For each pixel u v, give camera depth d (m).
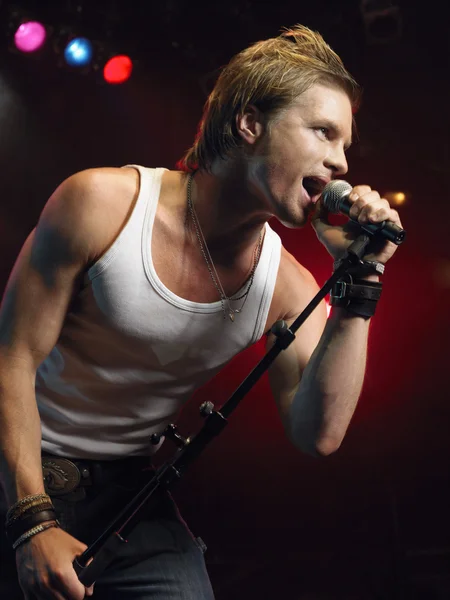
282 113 1.59
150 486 1.51
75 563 1.48
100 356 1.70
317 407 1.72
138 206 1.63
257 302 1.76
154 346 1.68
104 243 1.61
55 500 1.74
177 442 1.56
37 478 1.55
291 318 1.87
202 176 1.69
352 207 1.52
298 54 1.63
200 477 5.75
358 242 1.53
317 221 1.64
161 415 1.82
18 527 1.51
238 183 1.64
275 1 5.25
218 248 1.70
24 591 1.52
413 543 5.43
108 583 1.72
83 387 1.73
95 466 1.78
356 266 1.58
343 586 4.75
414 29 5.60
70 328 1.69
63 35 5.30
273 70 1.60
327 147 1.60
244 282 1.75
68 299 1.63
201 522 5.66
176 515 1.86
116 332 1.65
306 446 1.77
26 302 1.60
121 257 1.61
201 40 5.45
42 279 1.60
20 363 1.59
